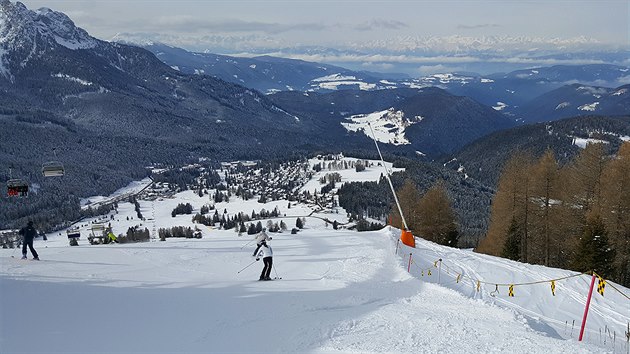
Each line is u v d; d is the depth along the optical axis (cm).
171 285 1816
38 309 1355
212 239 3747
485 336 1173
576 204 3788
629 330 1608
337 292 1705
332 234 3634
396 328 1238
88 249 2994
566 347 1094
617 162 3459
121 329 1195
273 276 2144
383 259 2478
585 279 2395
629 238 3403
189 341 1114
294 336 1156
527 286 2259
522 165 4334
